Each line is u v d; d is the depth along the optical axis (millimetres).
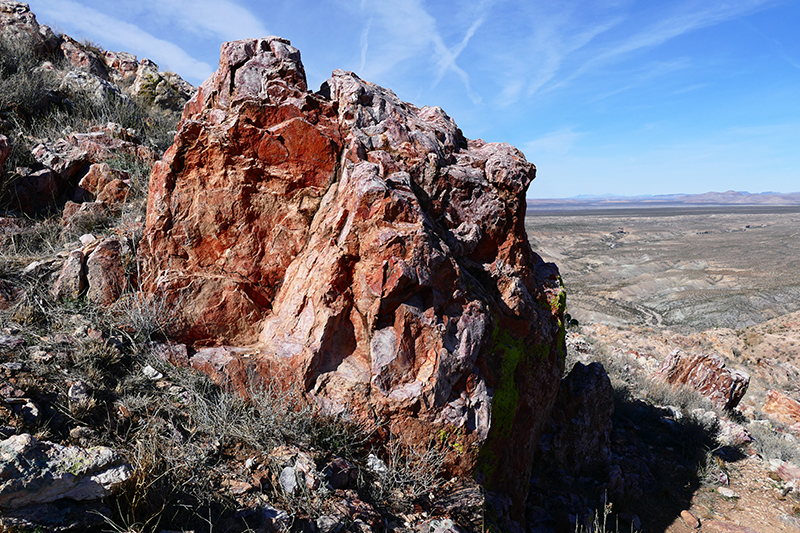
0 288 4297
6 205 5742
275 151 4617
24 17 11508
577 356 12680
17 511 2262
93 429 3193
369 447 3916
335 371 4008
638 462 7613
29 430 2906
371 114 5191
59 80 9641
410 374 3992
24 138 6883
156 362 4059
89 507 2496
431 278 4082
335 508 3230
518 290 4992
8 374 3322
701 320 47938
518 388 4953
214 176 4512
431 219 4750
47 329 4027
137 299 4324
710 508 7070
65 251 5039
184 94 13812
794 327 31750
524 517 5301
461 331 4176
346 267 4098
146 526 2621
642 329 25172
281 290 4570
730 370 12242
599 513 6035
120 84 13062
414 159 4930
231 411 3824
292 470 3373
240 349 4297
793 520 6965
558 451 6668
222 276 4477
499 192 5242
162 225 4438
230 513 2971
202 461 3273
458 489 3945
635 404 10094
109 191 6211
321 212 4594
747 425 11086
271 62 5031
